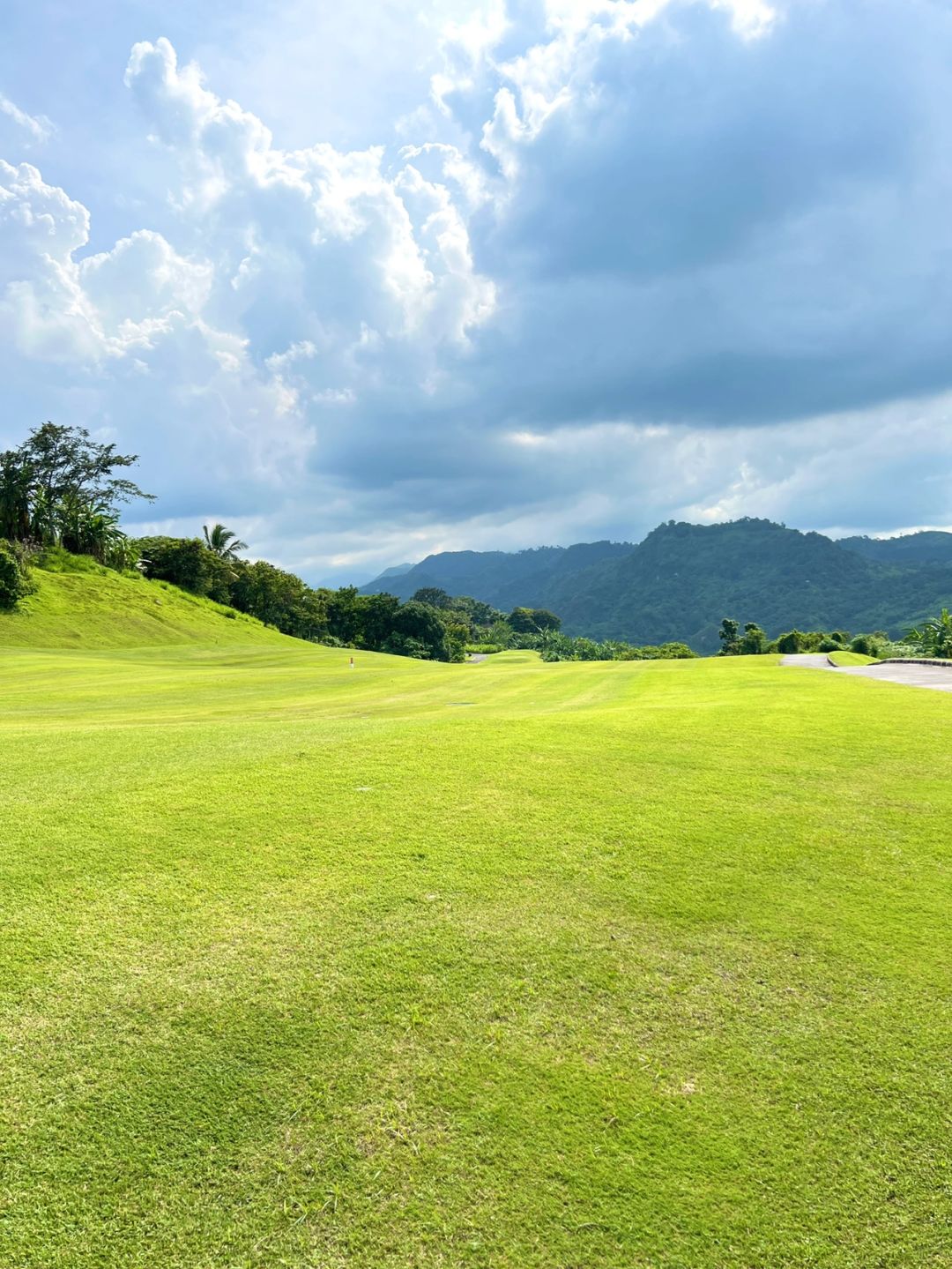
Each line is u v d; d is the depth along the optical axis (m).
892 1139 3.11
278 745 8.60
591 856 5.55
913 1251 2.68
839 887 5.19
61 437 63.41
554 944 4.41
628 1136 3.11
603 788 7.07
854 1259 2.65
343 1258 2.61
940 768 7.98
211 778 7.10
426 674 27.59
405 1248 2.64
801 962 4.30
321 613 91.06
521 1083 3.36
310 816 6.17
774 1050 3.60
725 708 12.12
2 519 57.03
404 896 4.89
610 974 4.14
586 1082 3.37
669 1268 2.60
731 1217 2.79
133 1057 3.42
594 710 12.93
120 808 6.23
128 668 29.03
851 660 29.64
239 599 79.75
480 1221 2.74
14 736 9.24
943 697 13.93
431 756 8.05
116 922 4.48
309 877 5.11
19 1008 3.70
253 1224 2.71
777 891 5.12
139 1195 2.80
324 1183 2.87
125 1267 2.56
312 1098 3.23
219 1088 3.27
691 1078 3.42
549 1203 2.82
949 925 4.72
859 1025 3.78
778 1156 3.03
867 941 4.52
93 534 62.38
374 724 10.47
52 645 43.12
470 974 4.10
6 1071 3.31
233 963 4.12
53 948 4.20
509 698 17.44
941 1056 3.57
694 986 4.07
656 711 11.89
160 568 70.19
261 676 25.72
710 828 6.13
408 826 6.00
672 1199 2.84
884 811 6.61
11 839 5.55
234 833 5.78
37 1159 2.92
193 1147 2.99
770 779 7.50
